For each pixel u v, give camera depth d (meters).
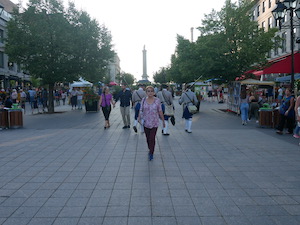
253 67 17.64
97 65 19.31
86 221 3.59
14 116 11.71
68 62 18.08
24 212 3.86
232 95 17.64
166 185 4.87
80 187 4.80
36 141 8.83
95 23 19.17
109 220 3.62
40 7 17.98
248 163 6.23
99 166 6.04
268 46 16.83
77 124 13.02
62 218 3.68
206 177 5.29
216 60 17.02
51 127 12.04
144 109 6.45
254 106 13.95
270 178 5.23
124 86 11.34
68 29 17.91
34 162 6.39
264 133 10.14
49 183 5.02
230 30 16.97
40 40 17.05
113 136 9.64
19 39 17.28
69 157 6.81
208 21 17.73
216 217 3.69
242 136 9.55
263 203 4.12
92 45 18.83
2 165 6.17
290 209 3.93
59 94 29.94
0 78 35.59
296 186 4.81
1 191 4.66
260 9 37.62
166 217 3.69
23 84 43.91
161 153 7.17
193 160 6.50
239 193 4.51
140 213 3.81
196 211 3.87
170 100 9.75
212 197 4.35
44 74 17.86
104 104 11.44
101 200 4.25
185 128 10.66
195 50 17.28
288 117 9.74
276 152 7.23
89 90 19.88
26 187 4.83
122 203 4.13
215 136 9.56
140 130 10.87
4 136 9.80
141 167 5.95
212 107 22.73
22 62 18.00
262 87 21.44
